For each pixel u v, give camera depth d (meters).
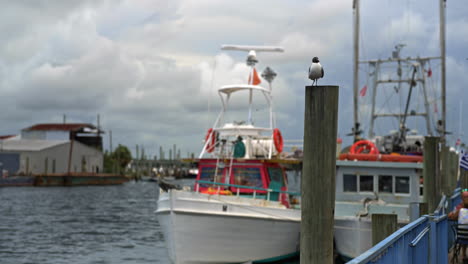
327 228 5.59
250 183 17.36
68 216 36.50
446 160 17.75
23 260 19.61
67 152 97.50
